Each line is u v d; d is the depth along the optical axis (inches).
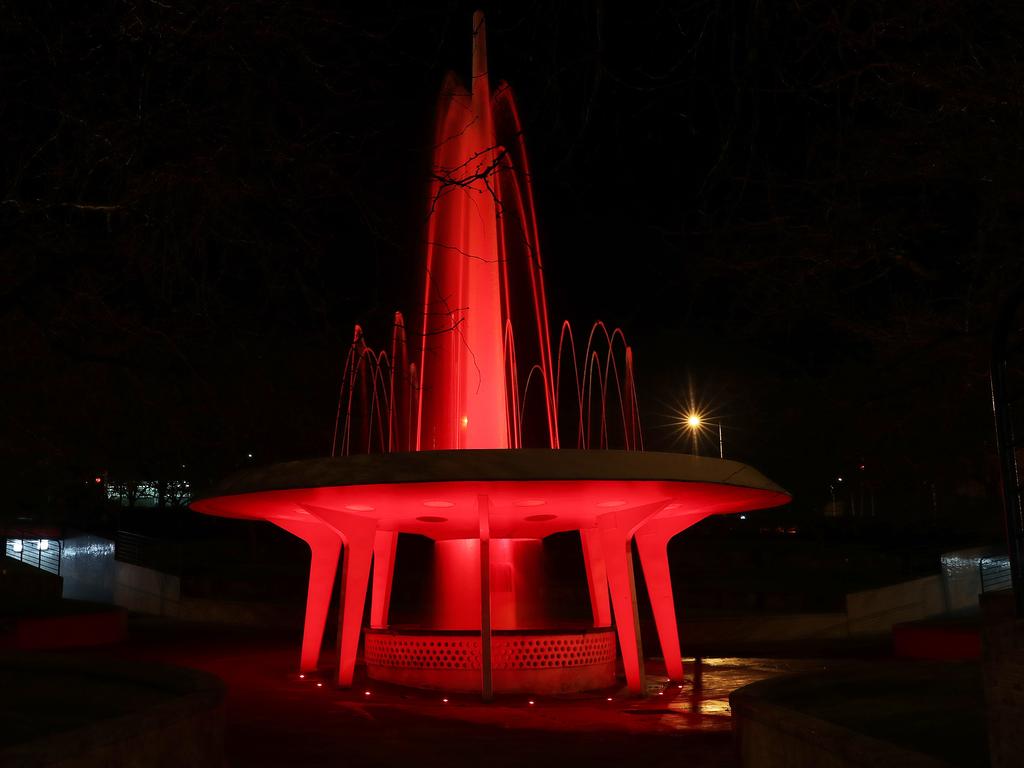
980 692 310.2
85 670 378.0
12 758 188.4
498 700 491.2
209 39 359.6
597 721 430.3
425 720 430.3
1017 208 504.4
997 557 1198.9
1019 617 197.9
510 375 651.5
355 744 373.4
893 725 265.1
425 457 438.6
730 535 1705.2
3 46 352.2
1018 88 428.1
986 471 1115.9
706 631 943.7
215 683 318.3
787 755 257.6
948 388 710.5
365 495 469.4
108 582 1279.5
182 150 395.5
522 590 566.6
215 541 1568.7
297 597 1183.6
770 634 962.1
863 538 1610.5
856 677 354.3
